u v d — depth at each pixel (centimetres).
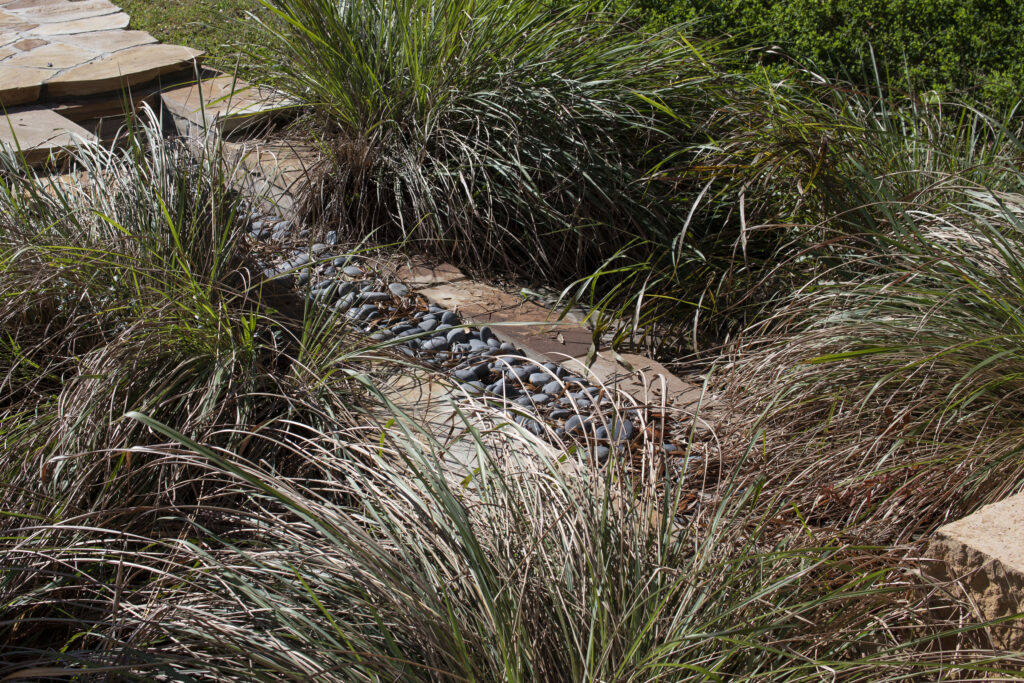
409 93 493
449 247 479
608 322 421
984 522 210
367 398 334
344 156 500
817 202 406
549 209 461
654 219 470
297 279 411
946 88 530
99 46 748
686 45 505
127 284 343
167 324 306
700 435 324
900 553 242
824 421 299
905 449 280
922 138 450
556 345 402
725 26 623
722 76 489
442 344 395
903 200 383
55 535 236
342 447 256
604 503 219
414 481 243
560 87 480
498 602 202
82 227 371
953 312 295
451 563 211
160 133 412
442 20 490
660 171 473
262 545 235
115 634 212
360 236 491
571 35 506
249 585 209
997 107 520
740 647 185
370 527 237
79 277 338
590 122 478
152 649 198
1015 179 401
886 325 297
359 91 502
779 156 411
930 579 211
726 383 348
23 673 177
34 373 323
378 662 188
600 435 327
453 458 271
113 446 263
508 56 487
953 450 271
